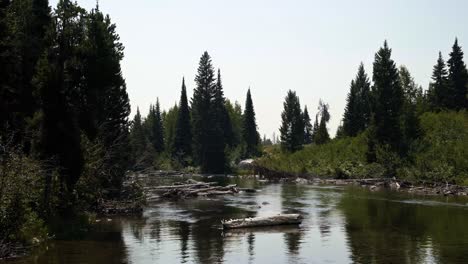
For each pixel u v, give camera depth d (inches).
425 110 3686.0
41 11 1366.9
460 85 3668.8
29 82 1251.2
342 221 1221.1
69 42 1378.0
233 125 6023.6
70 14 1357.0
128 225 1167.0
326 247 883.4
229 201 1779.0
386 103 3053.6
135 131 3804.1
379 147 2984.7
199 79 4409.5
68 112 1118.4
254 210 1483.8
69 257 788.0
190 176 3789.4
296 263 756.0
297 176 3265.3
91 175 1307.8
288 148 4837.6
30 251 830.5
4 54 1107.9
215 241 954.1
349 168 3139.8
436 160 2458.2
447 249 852.0
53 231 1003.9
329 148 3681.1
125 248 873.5
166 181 2721.5
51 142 1075.3
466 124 2945.4
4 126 1093.1
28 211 893.2
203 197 1950.1
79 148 1123.3
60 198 1151.6
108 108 1640.0
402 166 2760.8
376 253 824.3
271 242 941.2
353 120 4298.7
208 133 4330.7
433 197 1849.2
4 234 799.7
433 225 1136.8
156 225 1167.6
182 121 4771.2
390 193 2057.1
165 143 5629.9
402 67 3907.5
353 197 1879.9
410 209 1457.9
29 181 879.7
